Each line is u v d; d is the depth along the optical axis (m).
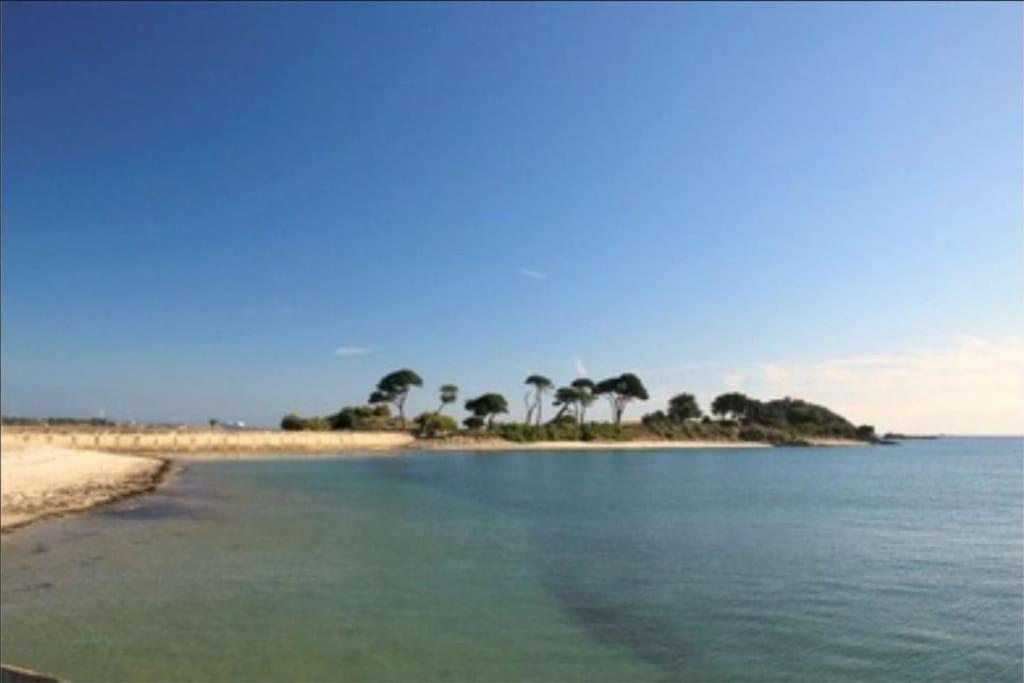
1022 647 12.05
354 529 34.53
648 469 86.25
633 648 16.00
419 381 153.62
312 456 108.06
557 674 14.53
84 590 21.47
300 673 14.70
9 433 87.00
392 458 108.75
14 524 34.34
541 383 158.25
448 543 30.38
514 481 67.25
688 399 165.38
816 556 24.80
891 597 17.06
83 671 14.71
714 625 17.30
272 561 26.08
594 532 33.62
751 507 42.94
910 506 34.25
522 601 20.22
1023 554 13.47
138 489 51.34
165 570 24.38
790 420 124.31
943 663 12.30
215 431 116.94
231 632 17.39
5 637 16.94
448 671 14.84
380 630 17.53
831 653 14.24
